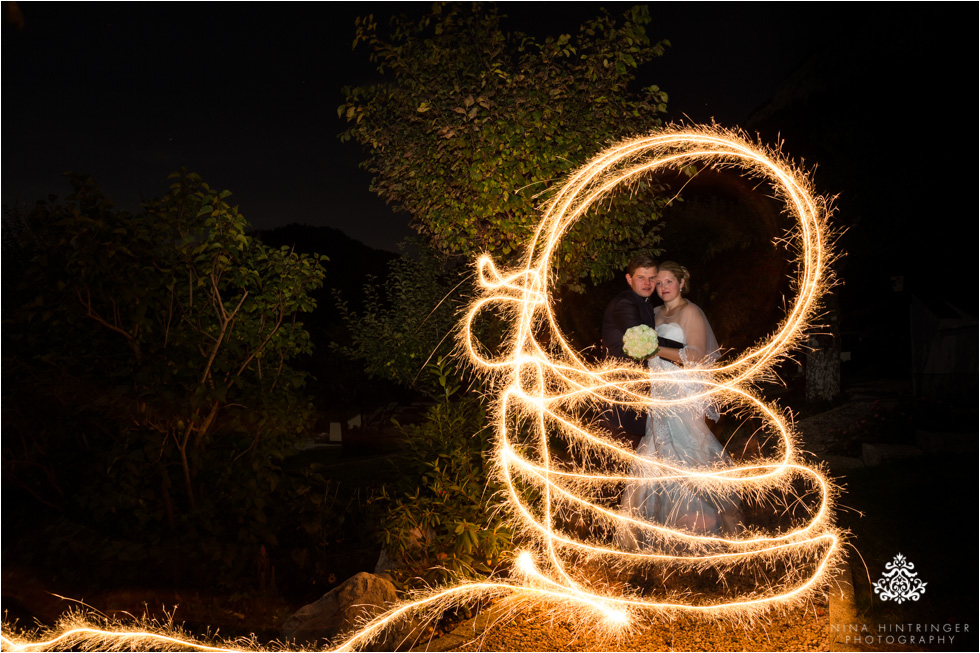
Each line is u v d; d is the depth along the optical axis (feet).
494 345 19.84
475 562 14.52
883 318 66.80
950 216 44.62
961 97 45.21
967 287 44.62
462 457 15.38
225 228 17.30
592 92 18.25
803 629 11.94
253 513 17.16
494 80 17.63
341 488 24.73
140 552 15.76
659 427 16.78
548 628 12.39
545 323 20.39
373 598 13.04
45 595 15.39
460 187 18.76
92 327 16.85
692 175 18.07
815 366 43.60
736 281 58.85
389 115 19.51
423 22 18.49
